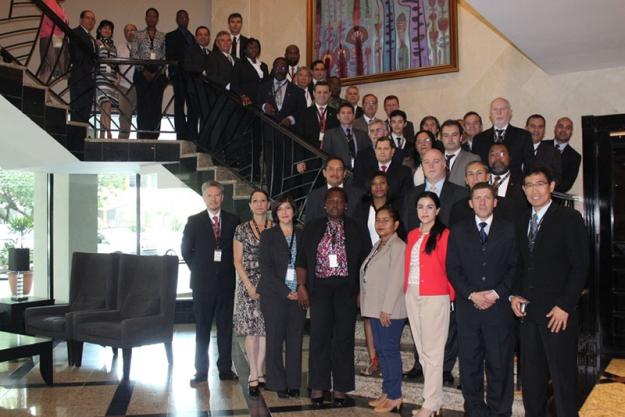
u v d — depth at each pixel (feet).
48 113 21.76
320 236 15.52
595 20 17.31
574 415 12.39
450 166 16.66
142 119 25.40
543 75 25.02
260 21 32.42
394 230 15.14
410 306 14.34
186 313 29.45
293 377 16.28
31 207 30.50
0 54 21.22
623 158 23.70
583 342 22.90
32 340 18.34
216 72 23.45
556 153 19.79
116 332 19.26
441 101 27.35
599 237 24.03
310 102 23.72
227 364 18.49
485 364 13.64
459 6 26.94
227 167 22.47
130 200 31.48
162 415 15.26
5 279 29.60
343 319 15.51
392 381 15.03
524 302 12.92
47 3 25.36
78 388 17.95
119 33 32.71
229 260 18.30
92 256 23.81
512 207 14.60
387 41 28.58
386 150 17.06
